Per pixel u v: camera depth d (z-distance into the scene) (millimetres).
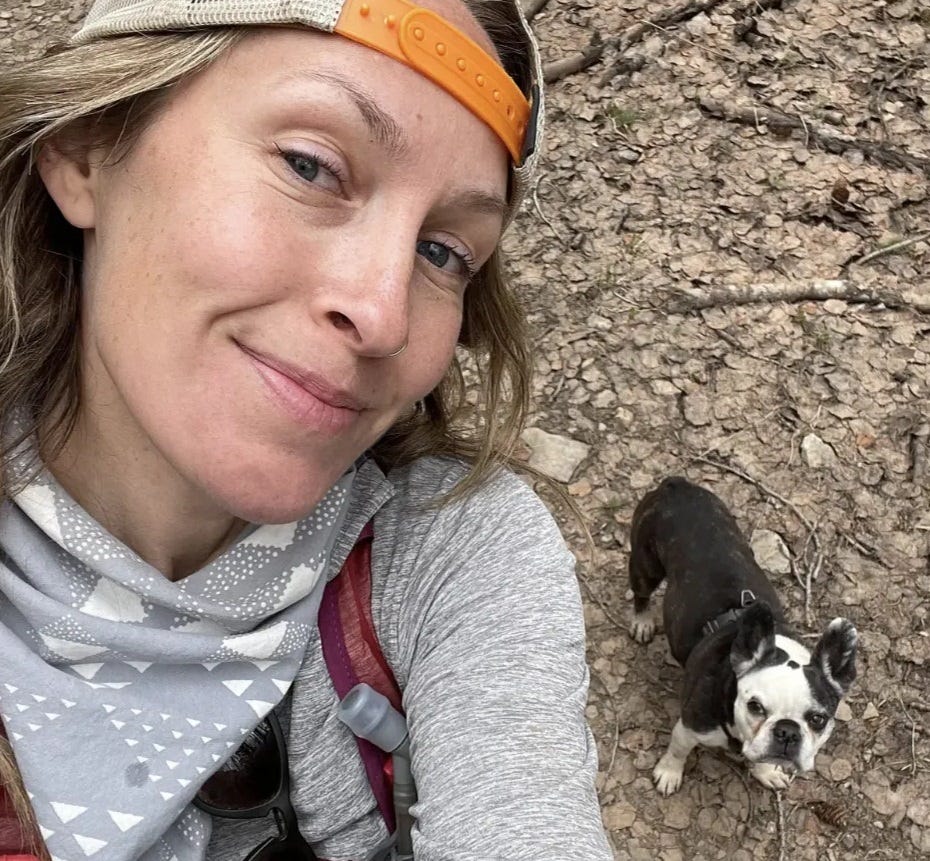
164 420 282
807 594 1038
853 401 1179
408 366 305
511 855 310
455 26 281
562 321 1238
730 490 1111
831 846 903
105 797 318
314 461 291
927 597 1045
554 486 479
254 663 353
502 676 354
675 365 1202
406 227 276
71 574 325
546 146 1428
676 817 923
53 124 280
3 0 1649
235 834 385
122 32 281
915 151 1436
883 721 971
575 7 1609
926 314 1261
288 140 264
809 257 1314
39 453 319
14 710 311
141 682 335
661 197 1371
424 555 388
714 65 1522
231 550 341
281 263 265
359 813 379
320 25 258
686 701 908
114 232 281
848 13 1610
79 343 325
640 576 1022
